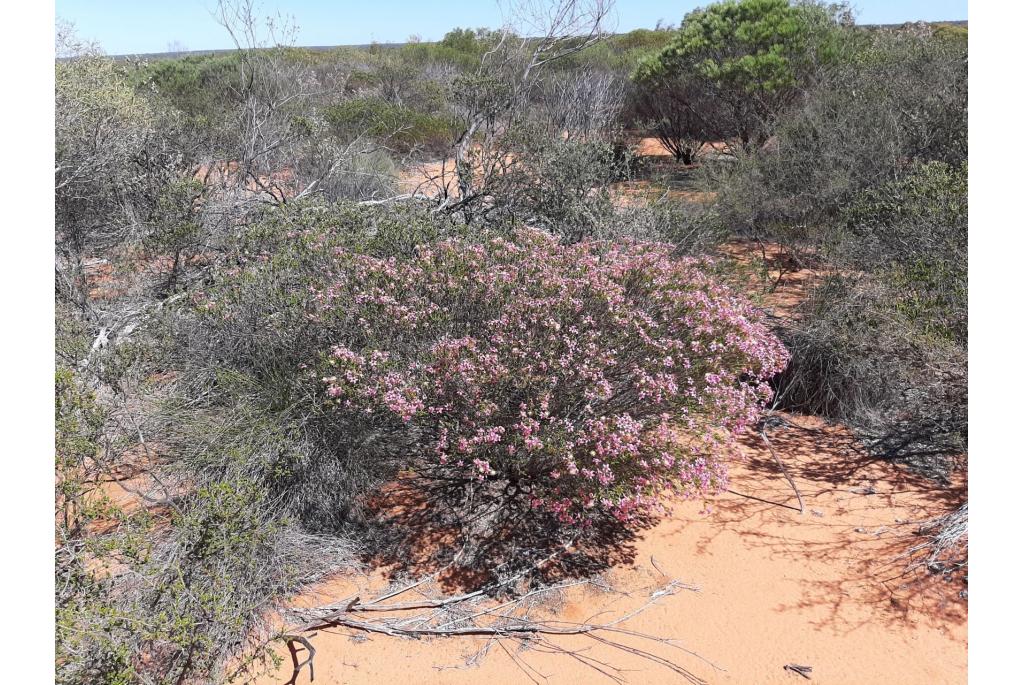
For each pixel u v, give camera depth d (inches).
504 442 136.0
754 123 479.8
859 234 257.3
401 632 120.8
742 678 112.7
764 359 162.7
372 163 400.8
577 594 132.0
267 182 343.9
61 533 111.0
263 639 114.7
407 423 147.6
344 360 139.9
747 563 140.8
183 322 176.2
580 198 270.5
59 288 216.2
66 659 93.3
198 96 490.6
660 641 120.6
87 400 132.0
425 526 148.7
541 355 140.7
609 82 444.8
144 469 153.9
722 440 144.2
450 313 153.7
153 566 110.0
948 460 173.6
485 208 285.6
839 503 160.4
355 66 725.3
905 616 126.0
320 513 144.0
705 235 271.0
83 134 267.7
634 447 126.0
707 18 510.3
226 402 158.2
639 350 147.2
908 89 317.1
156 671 101.5
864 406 195.5
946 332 173.3
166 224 238.2
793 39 468.4
